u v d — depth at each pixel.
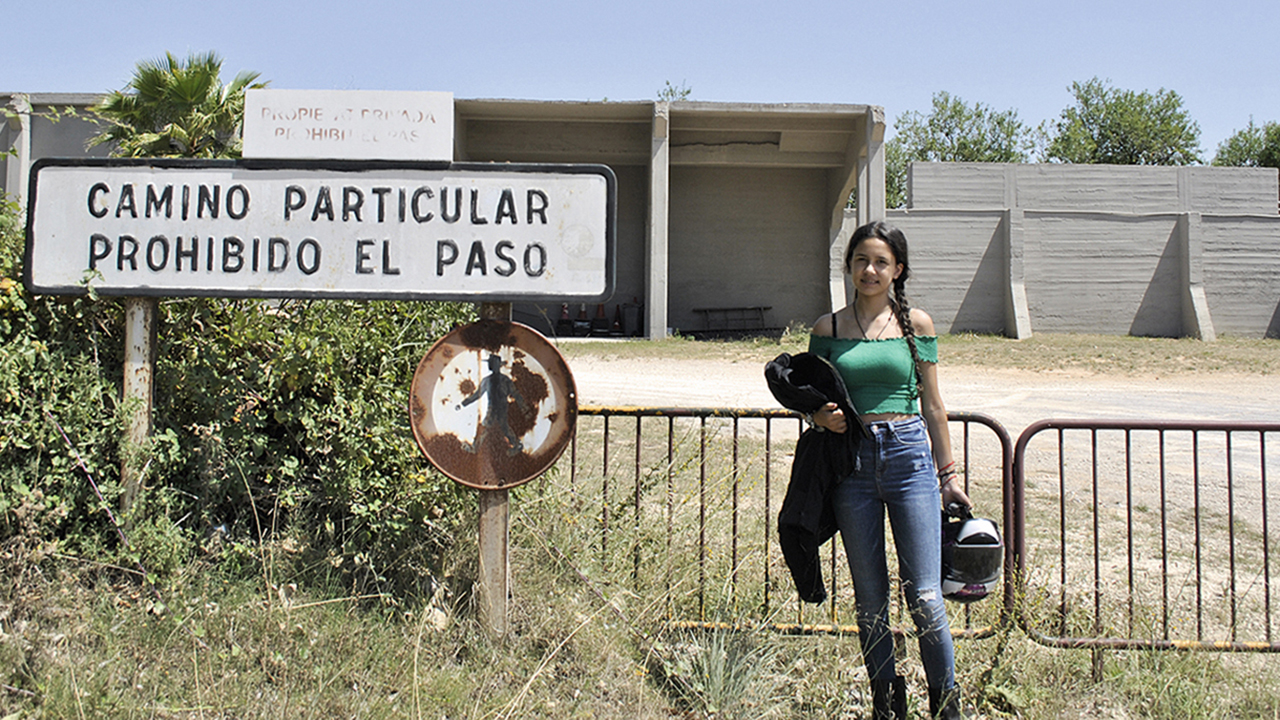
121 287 3.43
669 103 22.30
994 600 3.71
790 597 3.94
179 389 3.70
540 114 23.20
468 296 3.41
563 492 4.14
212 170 3.45
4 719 2.52
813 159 24.95
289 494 3.60
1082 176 28.69
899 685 3.00
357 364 3.89
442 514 3.75
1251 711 3.26
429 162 3.43
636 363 18.23
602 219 3.41
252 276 3.43
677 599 3.70
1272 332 27.09
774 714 3.09
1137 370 18.22
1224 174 28.73
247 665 2.94
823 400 2.93
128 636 3.05
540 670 3.03
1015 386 15.74
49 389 3.40
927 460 2.97
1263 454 3.71
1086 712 3.27
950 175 28.58
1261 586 4.80
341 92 3.45
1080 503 6.65
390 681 2.98
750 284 27.16
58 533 3.43
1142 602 4.24
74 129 21.95
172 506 3.56
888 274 3.01
